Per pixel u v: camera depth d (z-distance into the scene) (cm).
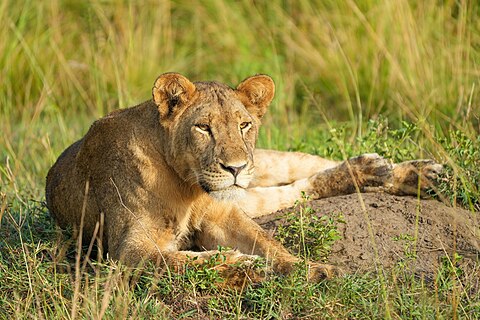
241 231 927
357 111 1600
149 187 904
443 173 1020
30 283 827
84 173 973
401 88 1523
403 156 1134
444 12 1608
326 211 977
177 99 889
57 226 984
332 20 1711
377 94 1580
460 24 1520
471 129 1234
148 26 1886
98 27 1855
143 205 905
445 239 923
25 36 1789
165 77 885
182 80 885
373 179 1044
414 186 1031
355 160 1059
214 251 856
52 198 1036
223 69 1848
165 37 1898
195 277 817
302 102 1689
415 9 1612
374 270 862
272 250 884
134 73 1778
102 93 1722
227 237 939
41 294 831
